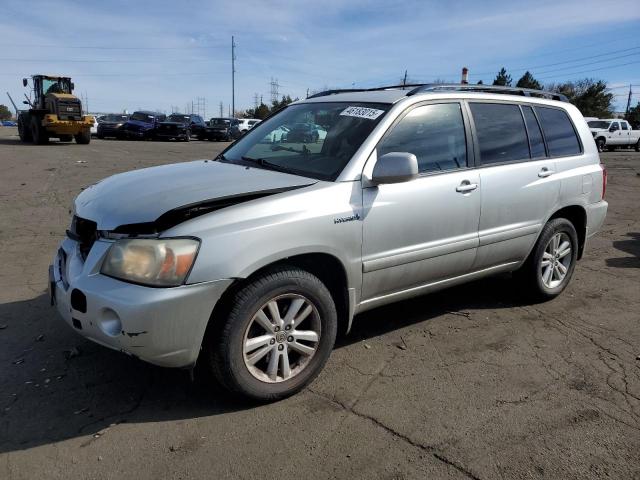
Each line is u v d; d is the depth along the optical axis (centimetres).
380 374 351
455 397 324
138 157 1819
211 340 287
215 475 252
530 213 443
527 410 312
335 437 283
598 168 510
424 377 348
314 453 269
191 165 390
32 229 709
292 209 302
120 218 284
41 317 420
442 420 300
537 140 460
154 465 257
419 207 360
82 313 281
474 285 532
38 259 575
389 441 280
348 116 377
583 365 370
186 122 3278
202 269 271
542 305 484
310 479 251
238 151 416
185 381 334
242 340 292
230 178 332
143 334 264
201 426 289
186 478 249
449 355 380
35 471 251
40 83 2427
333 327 329
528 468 262
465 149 402
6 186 1057
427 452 272
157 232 272
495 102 434
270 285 295
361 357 373
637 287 541
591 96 6303
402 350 386
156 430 285
